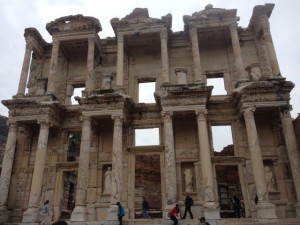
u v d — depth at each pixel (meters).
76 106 27.36
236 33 27.17
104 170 25.98
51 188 25.55
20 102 25.61
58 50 28.78
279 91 23.64
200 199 23.72
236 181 34.34
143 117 26.78
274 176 24.27
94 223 21.08
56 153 26.67
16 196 25.78
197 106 23.98
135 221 20.81
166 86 24.80
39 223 22.09
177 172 24.78
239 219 20.50
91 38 28.41
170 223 20.12
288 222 19.52
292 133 22.70
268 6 27.67
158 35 28.69
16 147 27.50
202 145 22.84
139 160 38.41
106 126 27.22
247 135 23.56
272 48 26.19
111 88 27.73
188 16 28.34
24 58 28.20
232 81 27.94
